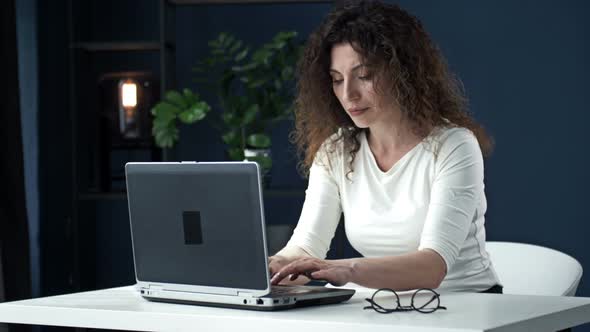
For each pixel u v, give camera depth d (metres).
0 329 3.08
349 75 2.10
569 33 4.02
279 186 4.10
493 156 4.09
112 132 3.94
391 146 2.16
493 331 1.37
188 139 4.16
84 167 3.99
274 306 1.59
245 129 3.83
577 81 4.02
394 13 2.15
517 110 4.05
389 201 2.14
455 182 2.00
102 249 4.21
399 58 2.11
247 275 1.62
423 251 1.89
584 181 4.02
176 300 1.74
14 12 3.23
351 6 2.18
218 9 4.14
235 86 4.12
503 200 4.08
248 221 1.62
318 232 2.24
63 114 4.02
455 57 4.08
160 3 3.85
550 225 4.05
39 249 3.79
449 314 1.52
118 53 4.16
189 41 4.15
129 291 1.95
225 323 1.53
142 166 1.77
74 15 4.05
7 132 3.16
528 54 4.04
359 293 1.90
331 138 2.28
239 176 1.62
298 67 2.34
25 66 3.71
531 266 2.78
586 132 4.02
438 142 2.07
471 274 2.09
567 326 1.58
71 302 1.74
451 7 4.07
